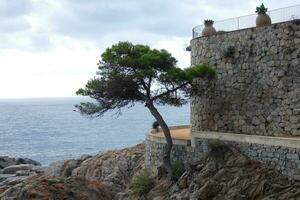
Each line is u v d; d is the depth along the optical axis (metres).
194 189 28.42
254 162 28.53
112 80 32.81
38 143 132.88
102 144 128.38
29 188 33.81
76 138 145.75
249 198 26.16
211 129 34.47
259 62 30.72
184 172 32.28
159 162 35.97
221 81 33.50
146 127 185.00
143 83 32.81
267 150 27.89
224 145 30.48
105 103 34.62
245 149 29.38
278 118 29.56
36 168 59.97
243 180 27.06
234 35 32.41
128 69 32.81
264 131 30.42
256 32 30.86
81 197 35.22
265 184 26.11
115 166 46.06
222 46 33.31
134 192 33.88
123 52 33.56
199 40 35.72
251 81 31.30
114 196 37.81
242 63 31.88
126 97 33.94
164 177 33.50
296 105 28.56
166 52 33.38
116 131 169.25
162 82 32.78
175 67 32.94
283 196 25.02
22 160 73.19
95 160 49.00
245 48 31.59
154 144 36.81
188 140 33.59
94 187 37.47
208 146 31.77
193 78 34.22
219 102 33.75
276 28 29.56
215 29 34.91
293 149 26.28
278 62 29.53
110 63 33.19
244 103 31.78
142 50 33.88
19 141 138.75
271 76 29.98
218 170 29.14
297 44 28.52
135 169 43.38
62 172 51.50
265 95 30.39
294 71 28.69
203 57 35.22
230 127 32.84
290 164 26.44
